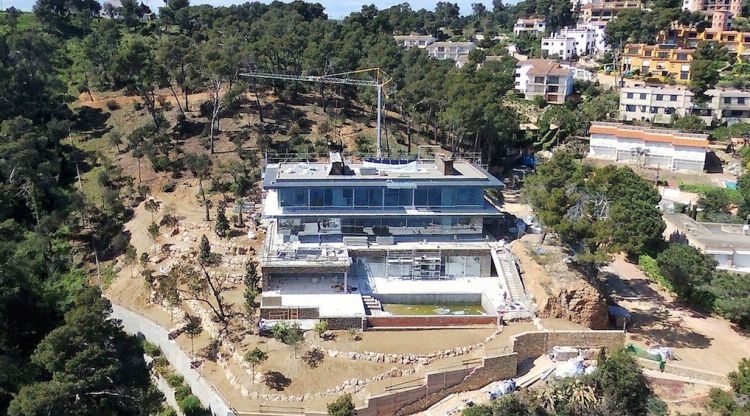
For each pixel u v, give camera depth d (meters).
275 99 109.56
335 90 115.81
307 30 133.88
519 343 52.91
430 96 102.25
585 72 159.00
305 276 60.72
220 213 69.81
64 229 76.00
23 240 71.88
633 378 46.66
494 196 87.88
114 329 52.00
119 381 49.81
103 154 93.31
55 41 127.06
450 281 63.16
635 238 70.19
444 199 65.62
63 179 87.69
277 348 51.91
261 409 46.34
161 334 57.34
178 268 63.78
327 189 63.59
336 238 64.75
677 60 150.88
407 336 54.00
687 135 113.69
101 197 81.31
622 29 176.00
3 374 49.09
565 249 64.69
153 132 93.62
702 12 184.88
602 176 78.31
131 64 92.69
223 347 53.66
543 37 193.12
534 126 130.00
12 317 56.72
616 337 54.53
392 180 64.12
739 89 132.25
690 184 105.94
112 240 73.12
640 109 132.75
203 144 92.88
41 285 63.31
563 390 47.97
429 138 105.94
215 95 97.00
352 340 53.06
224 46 104.25
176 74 99.62
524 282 61.41
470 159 94.38
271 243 63.50
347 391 47.97
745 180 94.69
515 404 44.84
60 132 92.94
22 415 41.59
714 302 63.81
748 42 164.12
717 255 73.38
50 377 52.16
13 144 78.12
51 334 46.69
